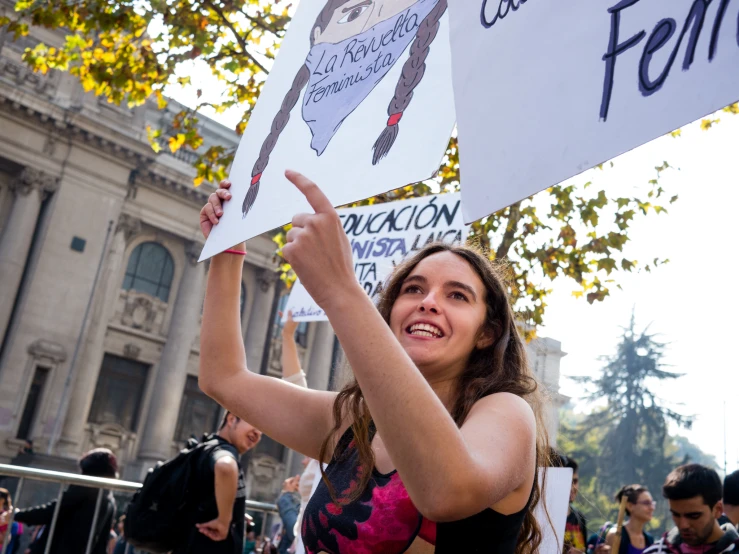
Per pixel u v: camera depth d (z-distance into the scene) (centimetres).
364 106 156
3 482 2117
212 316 181
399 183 136
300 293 422
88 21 709
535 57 117
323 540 139
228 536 371
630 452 4747
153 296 2648
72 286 2414
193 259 2733
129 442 2512
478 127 123
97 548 491
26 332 2303
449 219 356
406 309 149
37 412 2295
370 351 101
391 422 99
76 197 2469
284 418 170
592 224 673
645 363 4966
